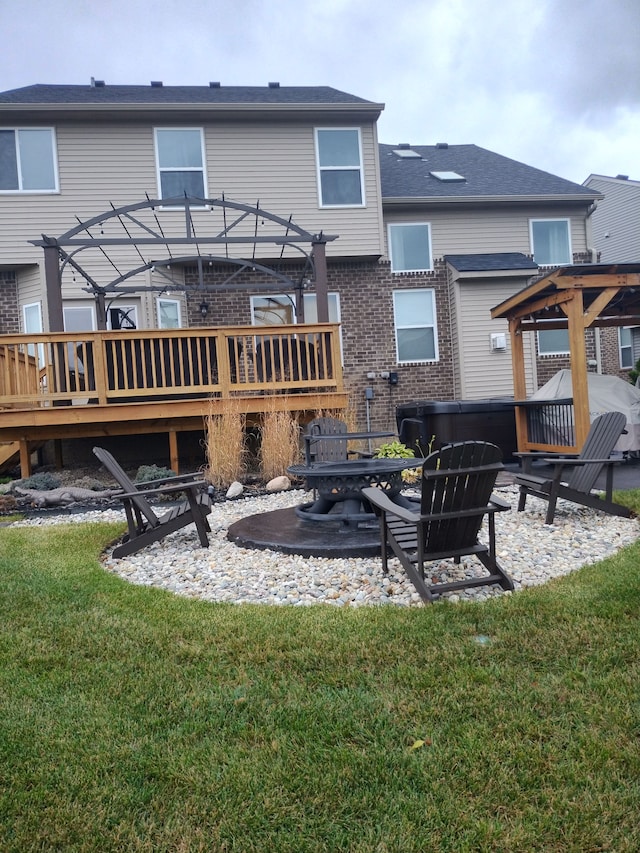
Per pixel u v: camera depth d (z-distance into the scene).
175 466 8.92
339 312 13.82
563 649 2.74
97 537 5.43
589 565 4.07
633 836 1.70
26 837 1.75
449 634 2.95
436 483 3.47
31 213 12.30
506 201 14.23
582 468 5.83
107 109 12.20
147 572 4.47
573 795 1.85
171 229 12.73
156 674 2.67
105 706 2.42
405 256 14.12
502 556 4.40
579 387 8.66
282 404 8.76
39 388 9.94
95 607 3.56
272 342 8.99
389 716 2.26
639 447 9.77
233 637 3.04
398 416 12.14
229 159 12.94
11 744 2.18
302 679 2.58
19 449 9.38
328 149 13.31
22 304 12.59
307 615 3.32
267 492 7.71
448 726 2.19
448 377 14.14
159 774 1.99
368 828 1.75
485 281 13.86
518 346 10.85
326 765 2.01
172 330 8.70
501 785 1.89
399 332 14.05
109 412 8.55
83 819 1.82
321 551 4.50
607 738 2.09
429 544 3.68
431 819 1.77
